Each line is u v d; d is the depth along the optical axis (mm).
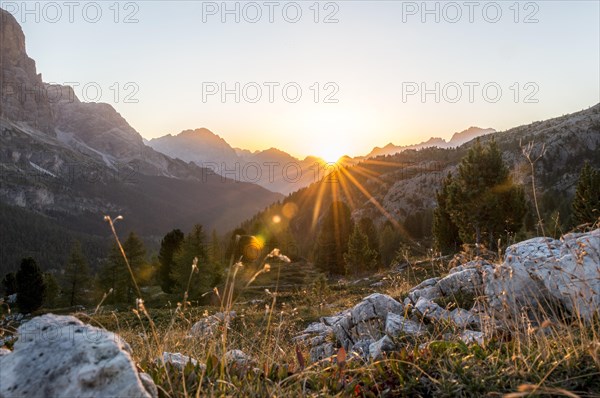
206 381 3699
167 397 3316
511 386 3205
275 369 4188
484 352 3889
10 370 2781
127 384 2631
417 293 8703
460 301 7582
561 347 3775
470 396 3252
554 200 87000
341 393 3520
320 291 24828
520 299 5285
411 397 3516
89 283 63562
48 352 2877
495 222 34406
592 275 4562
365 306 8258
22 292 53688
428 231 102125
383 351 4797
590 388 3111
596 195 34625
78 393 2570
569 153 171375
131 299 55531
